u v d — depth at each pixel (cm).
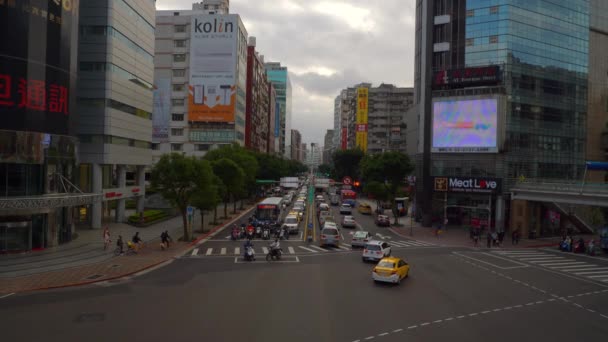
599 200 4569
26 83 3359
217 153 7169
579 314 2161
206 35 9425
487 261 3688
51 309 2041
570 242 4497
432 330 1831
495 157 5891
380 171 6769
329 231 4231
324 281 2698
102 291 2389
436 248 4412
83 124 4722
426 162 6266
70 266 2995
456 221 6322
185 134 9519
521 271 3278
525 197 5381
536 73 6278
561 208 5688
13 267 2905
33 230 3462
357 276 2869
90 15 4747
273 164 10262
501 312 2139
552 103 6381
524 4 6262
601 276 3195
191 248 3934
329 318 1956
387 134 14650
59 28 3631
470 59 6256
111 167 5509
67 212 3859
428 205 6225
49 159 3538
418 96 7831
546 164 6278
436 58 6425
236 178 5916
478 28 6241
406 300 2298
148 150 5969
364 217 7238
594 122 7162
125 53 5138
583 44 6731
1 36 3238
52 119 3575
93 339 1659
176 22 9506
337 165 12281
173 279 2700
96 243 3862
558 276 3138
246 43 10944
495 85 6031
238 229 4700
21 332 1727
